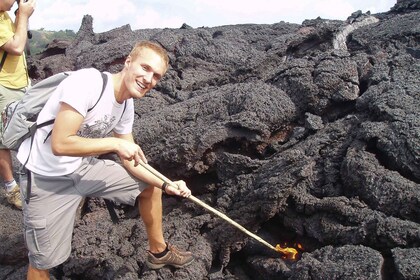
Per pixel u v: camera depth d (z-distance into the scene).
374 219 2.36
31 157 2.24
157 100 4.19
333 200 2.59
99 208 3.29
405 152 2.55
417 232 2.24
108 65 5.12
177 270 2.62
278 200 2.67
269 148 3.20
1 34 3.08
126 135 2.51
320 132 3.04
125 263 2.74
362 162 2.61
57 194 2.29
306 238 2.70
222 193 3.03
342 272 2.20
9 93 3.21
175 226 2.96
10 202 3.45
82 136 2.23
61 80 2.24
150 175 2.41
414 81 2.99
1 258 3.10
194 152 3.09
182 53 5.04
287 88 3.33
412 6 4.66
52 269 2.93
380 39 3.79
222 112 3.32
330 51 3.47
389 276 2.22
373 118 2.90
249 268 2.79
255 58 4.11
